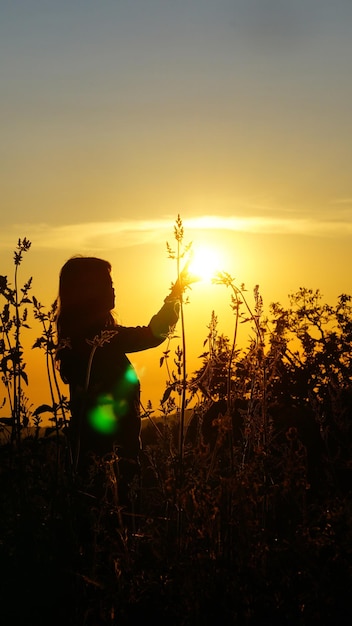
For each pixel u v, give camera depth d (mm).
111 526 5082
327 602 4113
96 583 4277
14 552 4316
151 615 4273
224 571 4207
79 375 6258
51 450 4664
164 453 4742
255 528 4328
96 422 6082
